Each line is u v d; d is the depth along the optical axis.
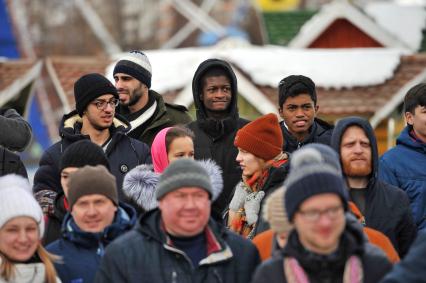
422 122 14.31
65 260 11.45
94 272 11.41
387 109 27.33
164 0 76.00
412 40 37.94
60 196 12.53
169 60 28.41
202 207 10.76
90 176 11.52
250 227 12.88
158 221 10.95
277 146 13.03
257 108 27.34
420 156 14.31
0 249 11.12
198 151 15.04
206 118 15.18
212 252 10.80
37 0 73.38
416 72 28.31
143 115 15.80
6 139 14.12
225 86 15.18
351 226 10.15
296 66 28.20
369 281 9.98
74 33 74.69
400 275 9.78
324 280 9.95
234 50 28.73
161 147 13.63
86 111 14.24
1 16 43.22
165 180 10.80
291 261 9.95
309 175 9.88
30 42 72.56
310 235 9.84
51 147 14.09
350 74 28.14
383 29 37.19
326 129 15.25
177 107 16.36
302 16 40.69
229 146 15.07
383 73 28.17
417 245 9.86
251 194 12.95
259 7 60.50
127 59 15.85
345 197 9.94
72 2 74.69
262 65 27.66
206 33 75.62
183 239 10.83
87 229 11.50
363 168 12.70
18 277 11.05
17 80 30.42
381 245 11.65
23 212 11.08
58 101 52.84
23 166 13.84
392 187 13.00
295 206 9.88
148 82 15.91
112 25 75.81
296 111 14.77
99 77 14.27
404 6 39.78
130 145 14.31
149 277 10.70
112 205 11.62
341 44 37.72
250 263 10.91
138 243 10.84
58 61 30.50
